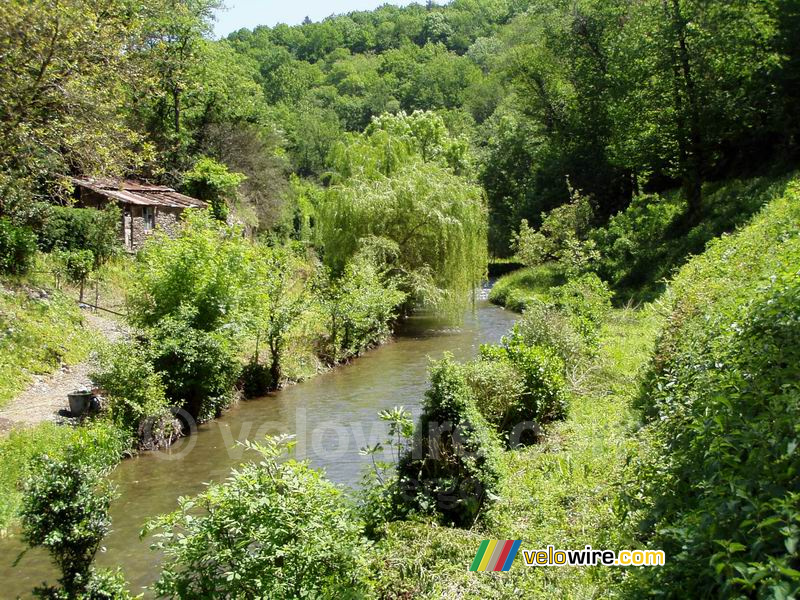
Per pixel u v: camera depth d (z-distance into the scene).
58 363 14.98
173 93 34.84
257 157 40.50
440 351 20.91
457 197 26.19
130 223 26.42
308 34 110.00
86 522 5.51
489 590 5.67
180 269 14.79
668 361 9.28
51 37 14.19
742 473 4.09
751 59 26.47
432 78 89.81
